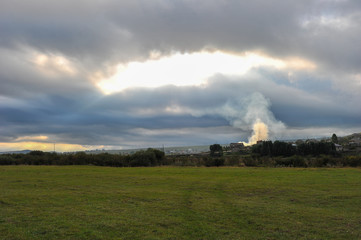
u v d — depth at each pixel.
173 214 15.09
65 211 15.54
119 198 19.52
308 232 12.26
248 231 12.38
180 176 34.31
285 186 24.77
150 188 24.25
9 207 16.50
